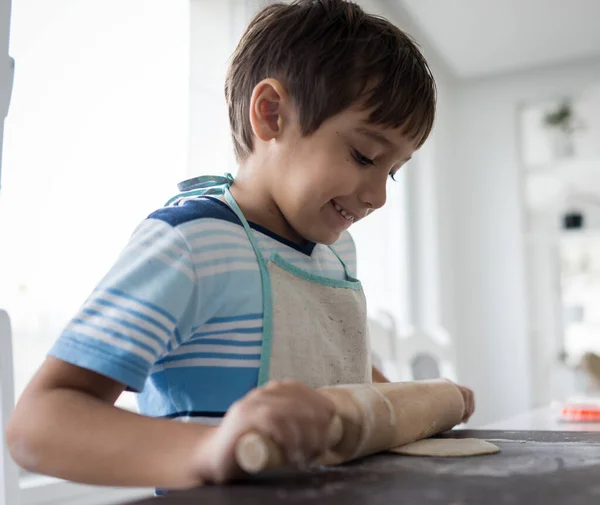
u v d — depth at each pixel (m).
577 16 2.84
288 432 0.40
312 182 0.71
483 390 3.38
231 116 0.84
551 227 3.64
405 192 3.13
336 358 0.75
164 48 1.46
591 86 3.34
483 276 3.45
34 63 1.24
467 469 0.50
